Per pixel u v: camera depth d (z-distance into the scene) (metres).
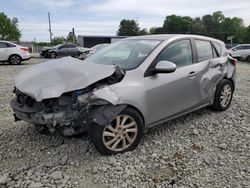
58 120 3.80
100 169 3.72
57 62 4.69
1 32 72.19
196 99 5.14
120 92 3.95
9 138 4.72
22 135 4.81
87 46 39.16
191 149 4.32
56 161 3.95
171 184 3.45
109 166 3.79
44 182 3.49
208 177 3.59
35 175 3.64
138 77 4.25
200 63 5.25
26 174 3.67
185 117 5.56
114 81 4.05
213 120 5.44
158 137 4.70
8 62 19.19
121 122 4.04
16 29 74.75
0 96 7.77
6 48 18.75
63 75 4.03
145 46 4.79
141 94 4.16
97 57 5.06
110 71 3.98
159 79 4.43
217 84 5.67
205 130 5.02
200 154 4.16
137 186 3.40
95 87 3.88
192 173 3.68
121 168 3.74
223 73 5.73
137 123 4.18
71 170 3.73
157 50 4.61
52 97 3.70
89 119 3.80
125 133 4.10
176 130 4.98
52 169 3.76
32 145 4.44
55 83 3.90
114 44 5.43
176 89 4.67
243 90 8.43
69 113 3.81
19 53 19.06
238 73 13.88
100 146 3.92
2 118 5.73
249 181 3.51
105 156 4.02
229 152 4.23
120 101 3.92
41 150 4.27
